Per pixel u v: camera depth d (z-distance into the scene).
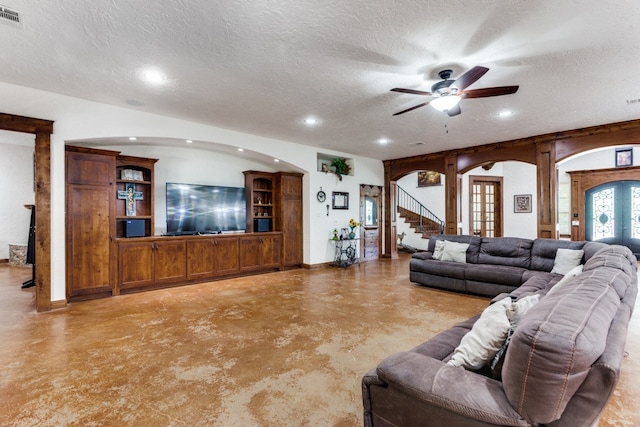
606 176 8.08
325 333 3.09
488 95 3.00
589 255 3.79
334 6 2.15
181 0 2.07
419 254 5.23
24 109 3.64
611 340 1.08
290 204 6.71
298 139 6.06
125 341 2.92
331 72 3.14
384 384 1.32
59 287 3.95
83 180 4.27
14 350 2.73
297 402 1.99
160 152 5.59
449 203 7.03
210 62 2.94
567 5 2.13
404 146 6.67
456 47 2.68
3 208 7.10
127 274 4.64
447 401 1.12
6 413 1.88
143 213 5.32
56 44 2.62
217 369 2.40
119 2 2.09
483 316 1.67
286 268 6.63
